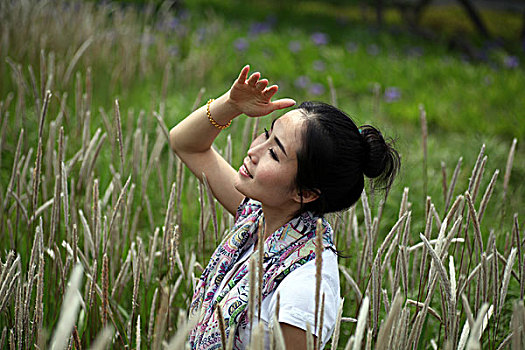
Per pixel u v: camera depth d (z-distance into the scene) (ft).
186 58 19.07
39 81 12.17
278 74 20.56
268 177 4.34
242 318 4.40
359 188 4.66
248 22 28.53
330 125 4.29
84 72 13.67
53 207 5.96
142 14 20.75
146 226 8.95
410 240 7.72
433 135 15.89
